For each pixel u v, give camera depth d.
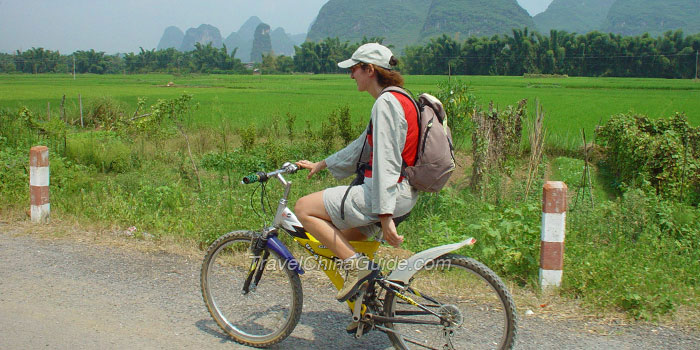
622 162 10.68
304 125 19.27
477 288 3.96
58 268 4.98
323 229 3.33
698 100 35.38
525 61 104.50
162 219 6.56
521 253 4.87
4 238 5.89
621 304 4.10
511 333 3.19
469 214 7.19
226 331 3.76
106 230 6.29
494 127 10.10
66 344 3.53
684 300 4.19
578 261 4.70
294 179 9.25
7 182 7.72
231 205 6.94
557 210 4.34
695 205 8.80
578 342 3.58
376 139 3.03
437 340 3.39
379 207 3.03
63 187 8.84
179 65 153.62
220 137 15.66
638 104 31.42
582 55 104.62
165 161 12.43
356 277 3.46
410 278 3.34
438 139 3.09
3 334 3.66
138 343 3.57
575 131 16.91
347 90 54.34
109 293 4.42
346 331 3.78
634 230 6.54
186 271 4.96
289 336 3.74
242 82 80.81
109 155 11.41
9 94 41.34
